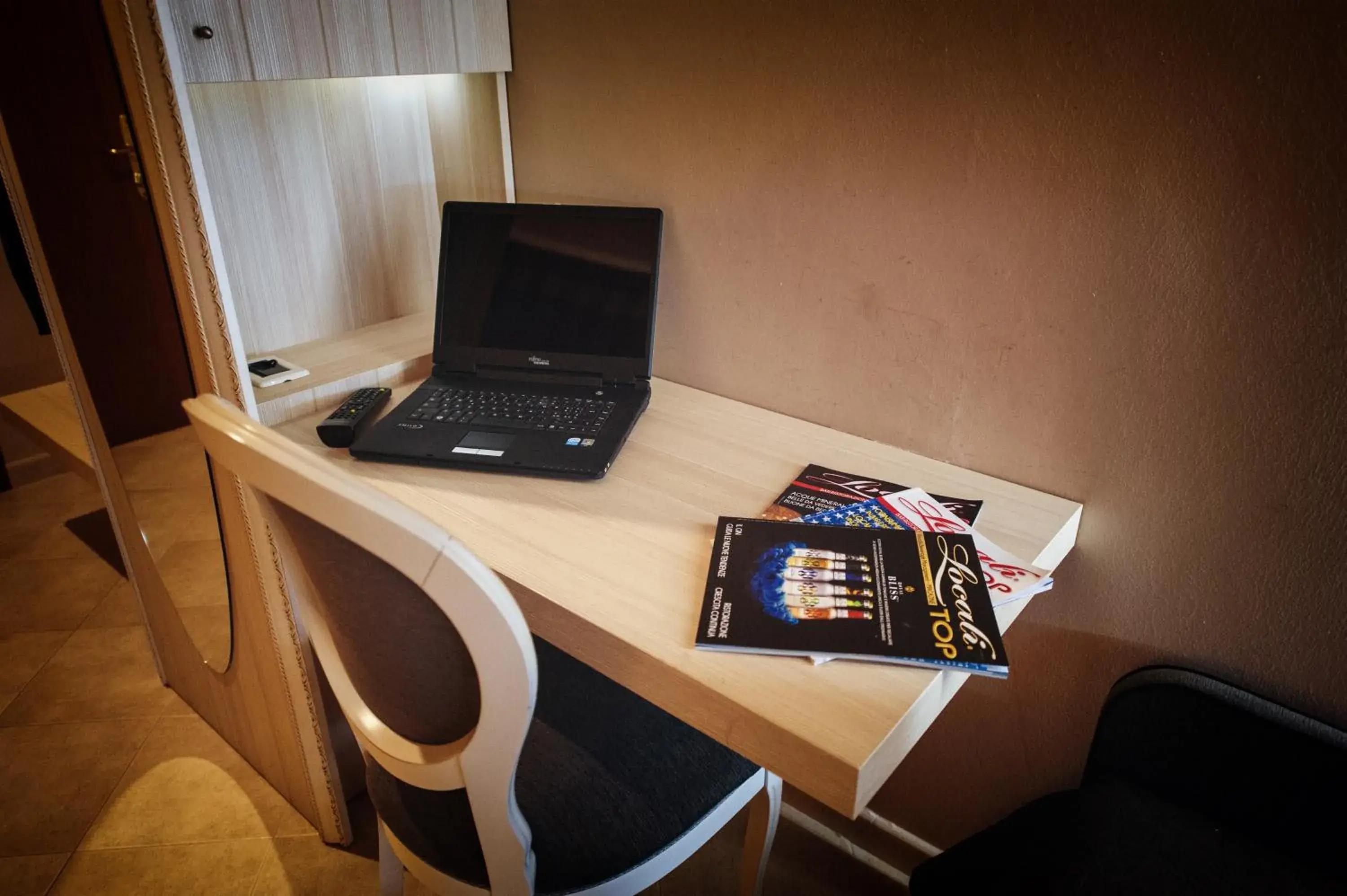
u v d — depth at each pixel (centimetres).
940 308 112
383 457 116
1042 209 100
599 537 101
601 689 110
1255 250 88
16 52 121
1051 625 118
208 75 103
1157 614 108
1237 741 100
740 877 146
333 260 147
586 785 98
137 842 154
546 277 135
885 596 88
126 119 104
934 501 107
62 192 118
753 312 130
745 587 89
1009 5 95
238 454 71
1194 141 88
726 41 117
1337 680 98
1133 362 100
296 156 137
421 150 155
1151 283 95
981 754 133
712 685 78
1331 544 93
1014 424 111
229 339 113
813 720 74
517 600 93
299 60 112
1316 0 79
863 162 112
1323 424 90
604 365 132
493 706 77
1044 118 97
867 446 124
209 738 175
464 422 123
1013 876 104
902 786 146
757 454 121
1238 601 102
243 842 154
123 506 157
